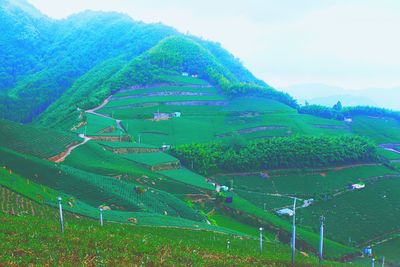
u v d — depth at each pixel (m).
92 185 97.75
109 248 43.38
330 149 166.25
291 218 121.00
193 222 87.12
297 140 172.38
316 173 159.25
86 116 192.38
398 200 138.12
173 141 181.75
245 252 57.97
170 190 123.25
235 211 118.12
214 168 156.62
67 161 120.81
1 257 34.78
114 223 65.94
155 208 96.88
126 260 40.00
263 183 149.25
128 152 154.00
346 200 137.12
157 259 41.94
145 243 48.41
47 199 74.12
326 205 132.75
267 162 158.50
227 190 138.00
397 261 96.88
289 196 140.12
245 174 155.50
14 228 45.44
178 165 152.12
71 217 65.00
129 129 192.50
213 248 56.44
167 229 69.31
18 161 102.81
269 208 127.56
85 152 134.00
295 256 64.31
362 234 113.38
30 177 96.25
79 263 36.78
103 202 90.56
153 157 151.38
